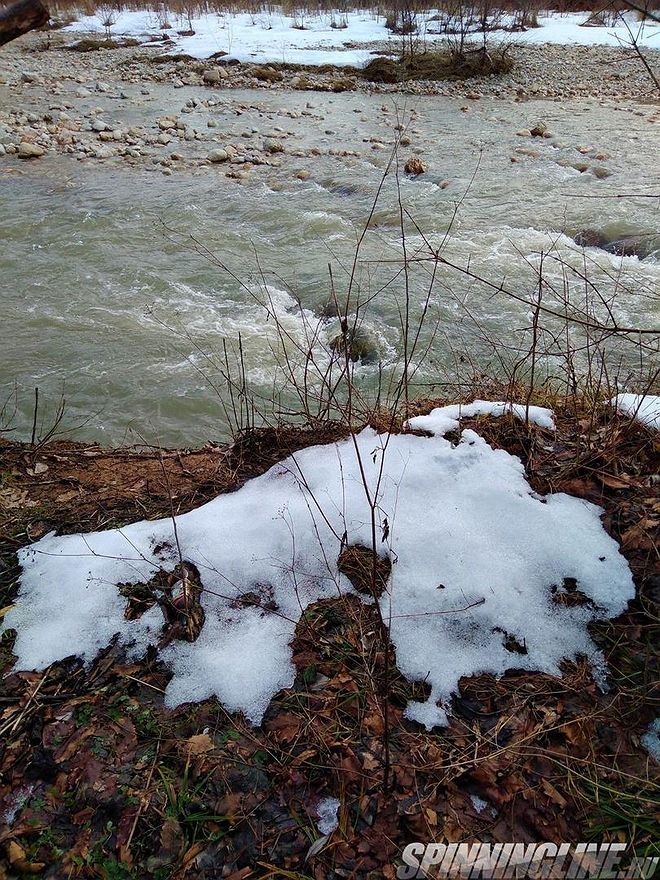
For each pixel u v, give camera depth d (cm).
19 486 300
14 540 260
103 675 206
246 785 179
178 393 497
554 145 988
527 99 1283
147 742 189
